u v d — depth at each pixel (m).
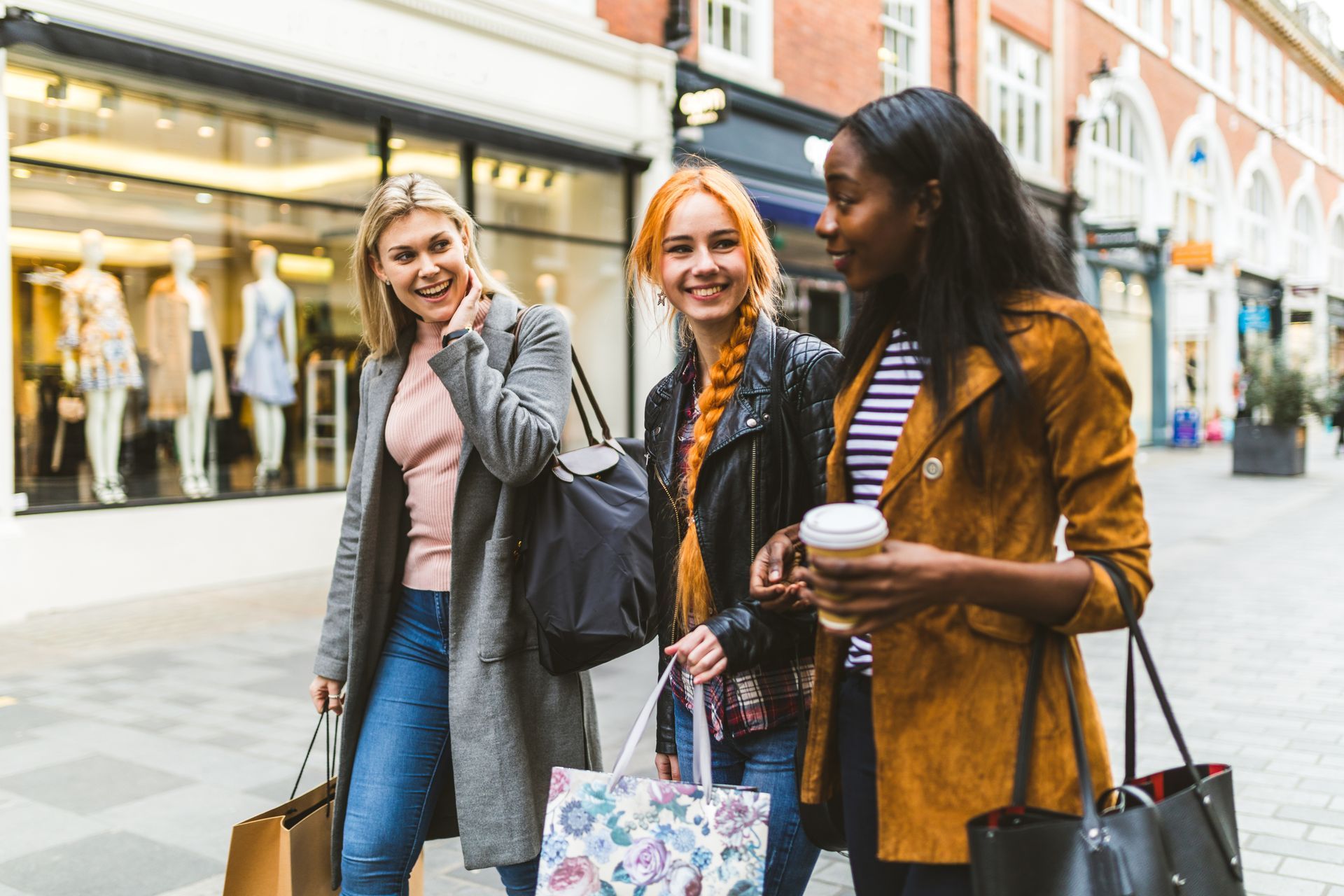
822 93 12.99
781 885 1.90
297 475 8.33
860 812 1.57
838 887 3.10
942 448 1.35
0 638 6.08
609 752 4.09
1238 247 27.08
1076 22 19.73
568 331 2.29
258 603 7.08
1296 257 33.03
